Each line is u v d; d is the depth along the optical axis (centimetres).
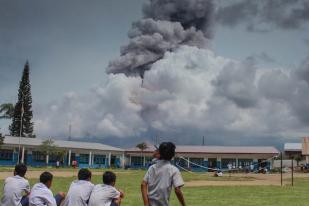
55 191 1934
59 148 6544
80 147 6869
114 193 766
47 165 6525
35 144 6456
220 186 2511
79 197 771
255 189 2270
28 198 822
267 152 6744
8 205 823
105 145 7525
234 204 1569
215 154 6881
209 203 1589
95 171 4719
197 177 3688
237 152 6838
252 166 6041
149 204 619
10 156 6266
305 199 1761
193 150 7025
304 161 6644
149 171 631
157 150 648
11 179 842
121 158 7419
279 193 2028
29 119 8356
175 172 623
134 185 2439
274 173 5350
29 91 8450
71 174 3594
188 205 1518
